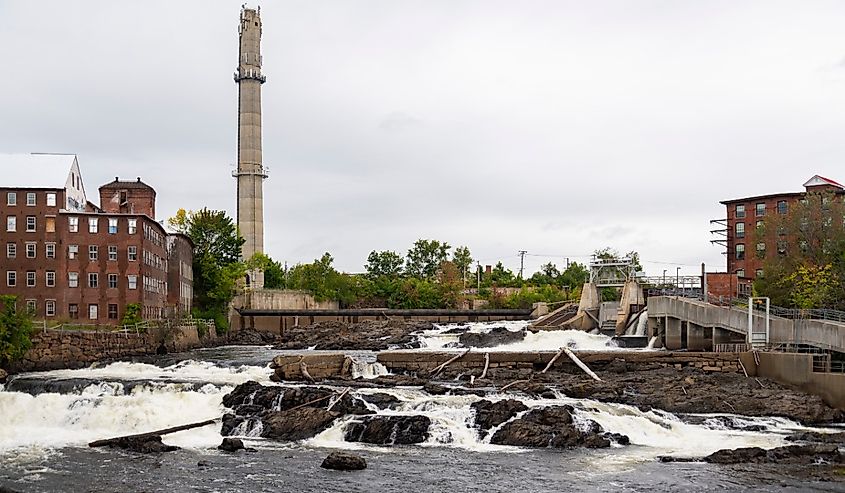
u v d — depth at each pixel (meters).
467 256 191.25
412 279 163.38
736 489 34.34
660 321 84.56
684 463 39.12
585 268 189.75
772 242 92.12
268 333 126.12
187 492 34.31
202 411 50.66
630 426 46.34
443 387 55.12
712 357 63.16
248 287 146.12
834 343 59.19
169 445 43.22
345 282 154.75
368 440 44.62
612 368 63.53
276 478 36.41
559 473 37.22
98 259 90.00
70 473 37.47
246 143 154.62
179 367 69.06
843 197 96.62
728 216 122.31
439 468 38.22
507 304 151.00
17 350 64.81
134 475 37.06
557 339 91.12
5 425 48.34
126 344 81.75
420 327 110.94
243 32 155.62
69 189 93.00
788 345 63.03
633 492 33.97
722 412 51.69
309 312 132.75
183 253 113.25
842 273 77.19
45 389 55.44
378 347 96.81
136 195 108.75
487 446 43.44
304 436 45.41
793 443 43.81
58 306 88.94
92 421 48.56
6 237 88.56
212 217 137.12
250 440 45.06
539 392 54.47
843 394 53.41
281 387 52.03
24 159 92.75
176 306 108.81
